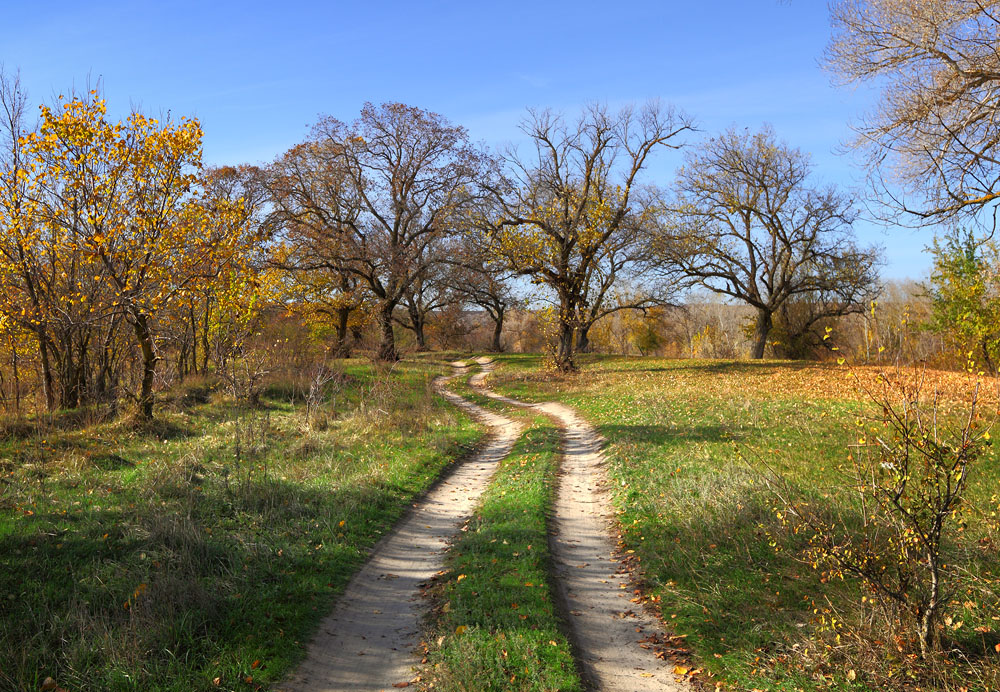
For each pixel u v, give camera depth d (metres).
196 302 23.45
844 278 39.94
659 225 41.28
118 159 17.30
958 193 14.66
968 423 5.45
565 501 11.92
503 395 30.34
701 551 8.31
